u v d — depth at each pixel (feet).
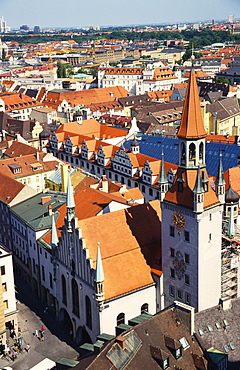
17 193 412.57
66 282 310.86
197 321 236.02
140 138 590.14
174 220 269.44
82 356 244.01
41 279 357.61
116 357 203.72
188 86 255.50
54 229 319.68
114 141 596.70
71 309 310.24
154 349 214.28
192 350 226.17
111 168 538.06
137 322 249.96
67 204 289.94
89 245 286.05
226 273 284.41
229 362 231.91
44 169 497.87
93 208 336.90
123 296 278.26
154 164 479.41
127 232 299.99
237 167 426.10
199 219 254.06
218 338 236.22
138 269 290.76
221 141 536.01
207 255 265.34
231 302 249.75
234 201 303.07
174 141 551.18
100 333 276.21
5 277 312.71
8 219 411.13
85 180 429.79
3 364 292.81
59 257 314.55
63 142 625.41
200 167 258.98
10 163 494.18
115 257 288.10
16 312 318.86
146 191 486.38
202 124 257.14
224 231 293.84
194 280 267.39
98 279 265.13
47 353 301.43
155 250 300.81
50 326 329.11
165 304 291.58
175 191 267.39
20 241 393.70
